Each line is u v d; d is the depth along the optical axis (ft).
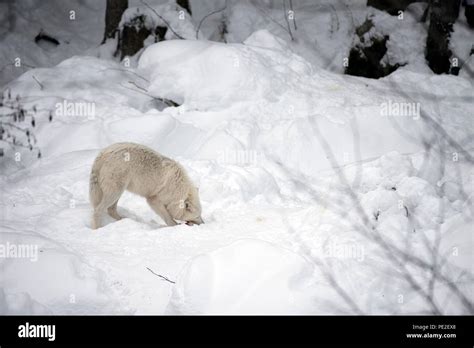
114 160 27.04
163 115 38.42
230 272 20.85
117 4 58.85
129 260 23.49
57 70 48.11
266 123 40.06
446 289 20.26
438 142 35.14
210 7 67.26
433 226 25.53
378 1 56.95
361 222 25.43
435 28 52.60
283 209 28.94
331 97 42.60
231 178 31.22
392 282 20.88
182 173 28.04
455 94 44.04
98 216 27.07
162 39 55.31
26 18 65.31
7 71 59.16
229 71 41.83
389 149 37.78
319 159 36.88
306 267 21.15
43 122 40.68
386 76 51.60
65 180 32.63
